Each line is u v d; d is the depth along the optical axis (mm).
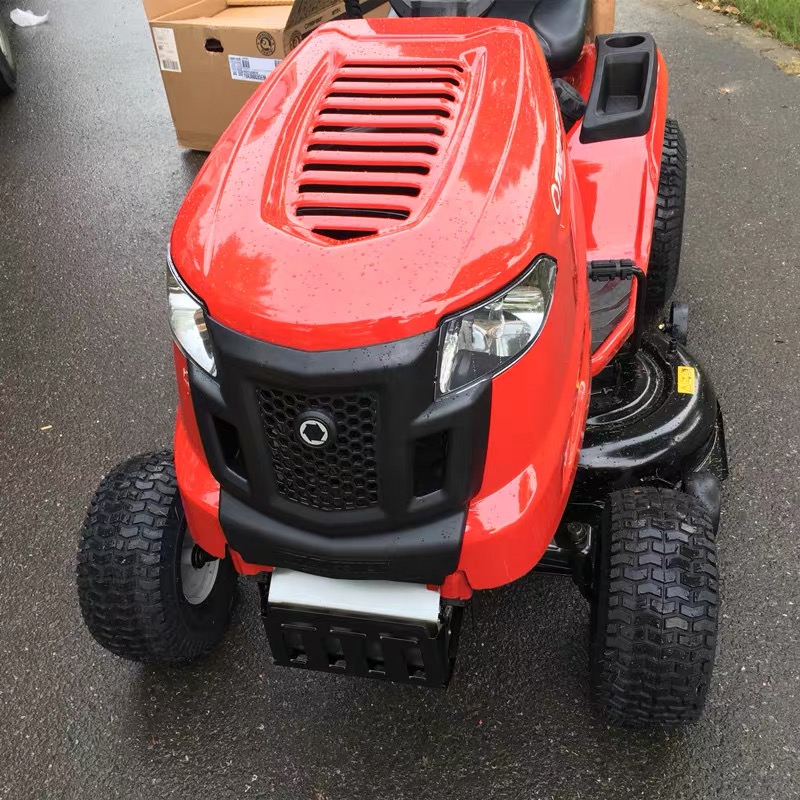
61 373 3479
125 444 3150
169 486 2133
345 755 2178
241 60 4309
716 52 5488
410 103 1963
